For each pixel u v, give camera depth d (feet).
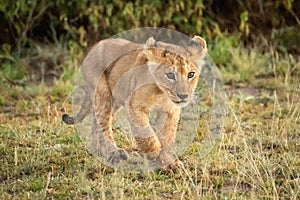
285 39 57.72
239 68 52.37
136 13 56.29
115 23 56.80
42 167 33.32
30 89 48.96
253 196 28.89
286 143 35.78
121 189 29.32
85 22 57.98
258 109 43.62
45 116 42.65
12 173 32.81
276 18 58.54
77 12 57.21
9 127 39.52
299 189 29.89
